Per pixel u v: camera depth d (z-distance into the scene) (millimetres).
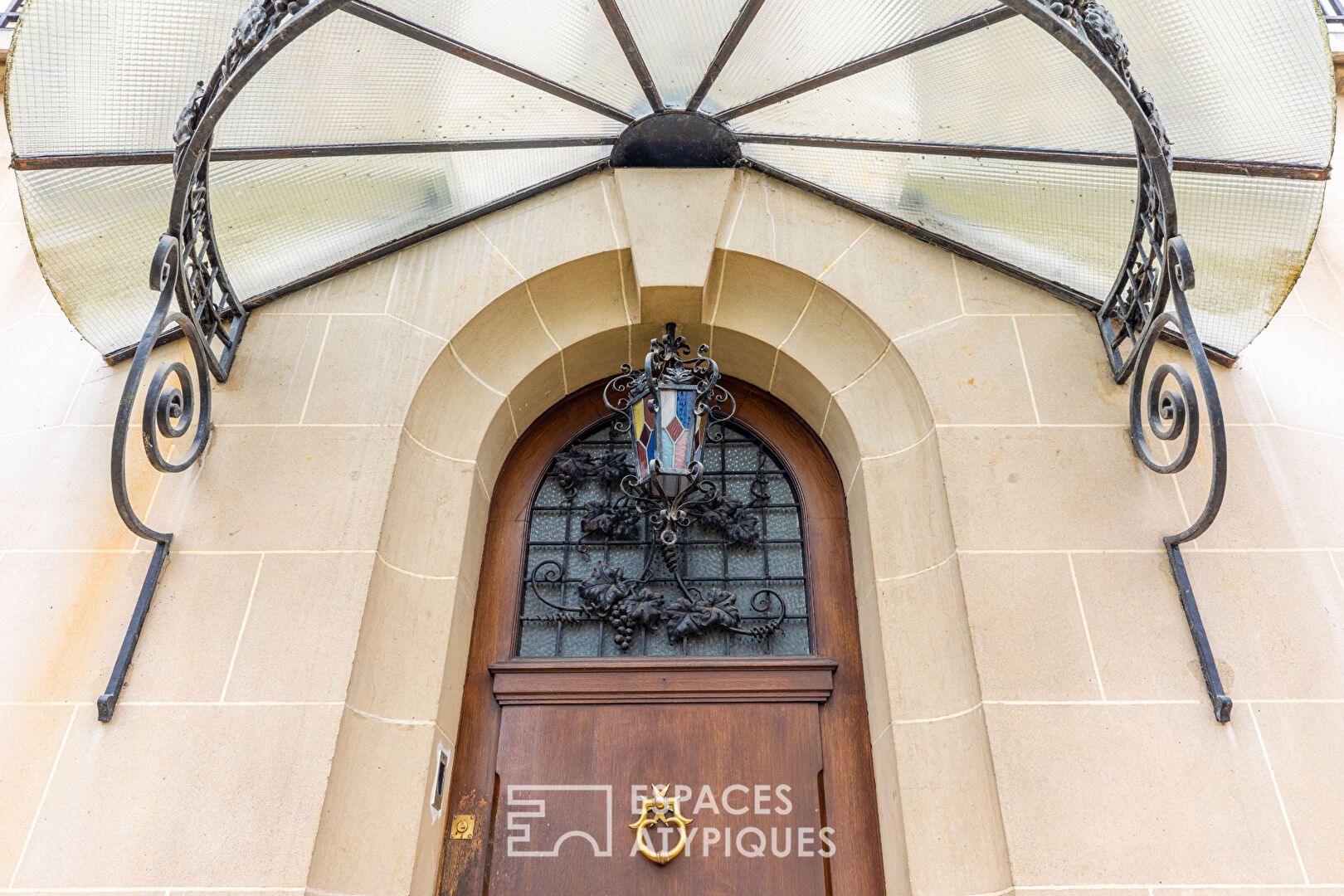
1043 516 2906
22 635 2730
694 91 3340
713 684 3166
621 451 3764
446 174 3404
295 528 2891
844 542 3484
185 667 2656
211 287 3043
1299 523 2902
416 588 2998
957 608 2842
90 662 2680
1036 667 2660
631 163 3605
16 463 3082
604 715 3129
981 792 2586
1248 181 3018
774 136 3471
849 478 3484
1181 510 2916
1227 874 2361
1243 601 2758
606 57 3156
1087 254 3271
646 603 3340
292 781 2494
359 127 3164
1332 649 2678
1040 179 3217
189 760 2520
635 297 3615
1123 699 2607
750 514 3592
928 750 2740
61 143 2951
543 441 3758
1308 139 2896
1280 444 3084
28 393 3268
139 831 2422
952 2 2814
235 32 2521
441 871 2877
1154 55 2895
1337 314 3439
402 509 3061
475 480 3289
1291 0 2711
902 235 3543
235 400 3125
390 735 2754
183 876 2367
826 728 3109
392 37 2930
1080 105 3006
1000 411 3109
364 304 3359
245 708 2596
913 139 3295
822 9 2938
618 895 2850
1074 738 2553
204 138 2535
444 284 3412
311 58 2930
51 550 2885
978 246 3439
